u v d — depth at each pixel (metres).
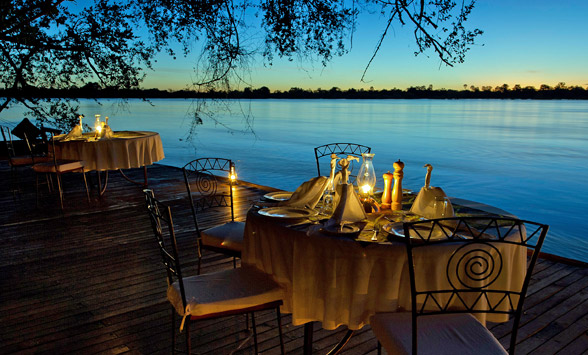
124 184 7.31
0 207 5.73
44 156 5.95
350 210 2.06
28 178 7.68
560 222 9.33
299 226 2.02
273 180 13.42
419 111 90.56
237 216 5.40
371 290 1.85
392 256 1.78
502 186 13.23
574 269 3.63
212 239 2.96
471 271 1.77
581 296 3.13
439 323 1.80
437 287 1.83
